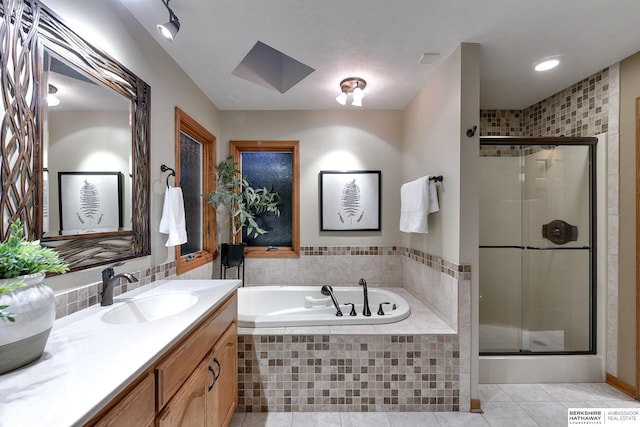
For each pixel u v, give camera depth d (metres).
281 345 1.78
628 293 1.93
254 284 2.87
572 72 2.11
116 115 1.36
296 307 2.66
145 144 1.56
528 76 2.18
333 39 1.72
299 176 2.88
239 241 2.93
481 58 1.93
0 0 0.87
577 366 2.07
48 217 1.02
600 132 2.09
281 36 1.69
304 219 2.88
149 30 1.61
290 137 2.88
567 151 2.23
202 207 2.61
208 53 1.86
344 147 2.89
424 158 2.33
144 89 1.56
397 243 2.90
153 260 1.67
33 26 0.97
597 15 1.50
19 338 0.70
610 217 2.03
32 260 0.77
